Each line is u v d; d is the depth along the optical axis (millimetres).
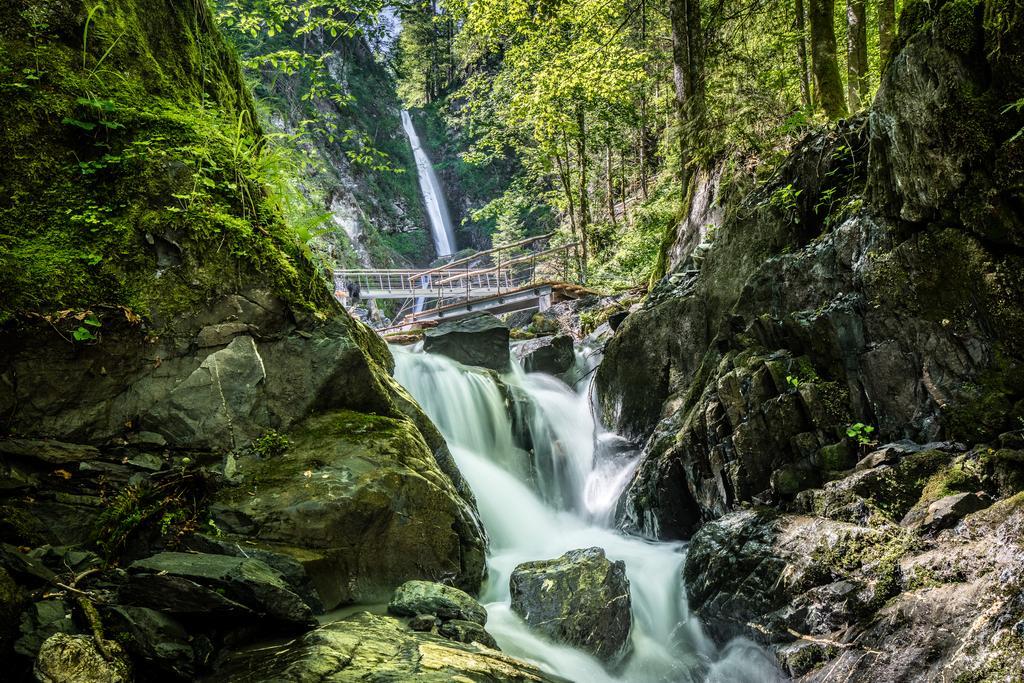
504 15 17359
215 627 3270
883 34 12195
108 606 3174
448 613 4031
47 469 3994
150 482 4098
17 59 4781
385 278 28547
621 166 26688
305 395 5086
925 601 3600
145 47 5684
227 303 4914
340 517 4289
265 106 7602
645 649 5031
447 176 50688
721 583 4969
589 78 16781
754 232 7492
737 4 14180
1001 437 4387
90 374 4367
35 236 4473
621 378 8625
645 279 16422
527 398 9531
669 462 6574
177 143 5223
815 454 5301
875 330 5340
